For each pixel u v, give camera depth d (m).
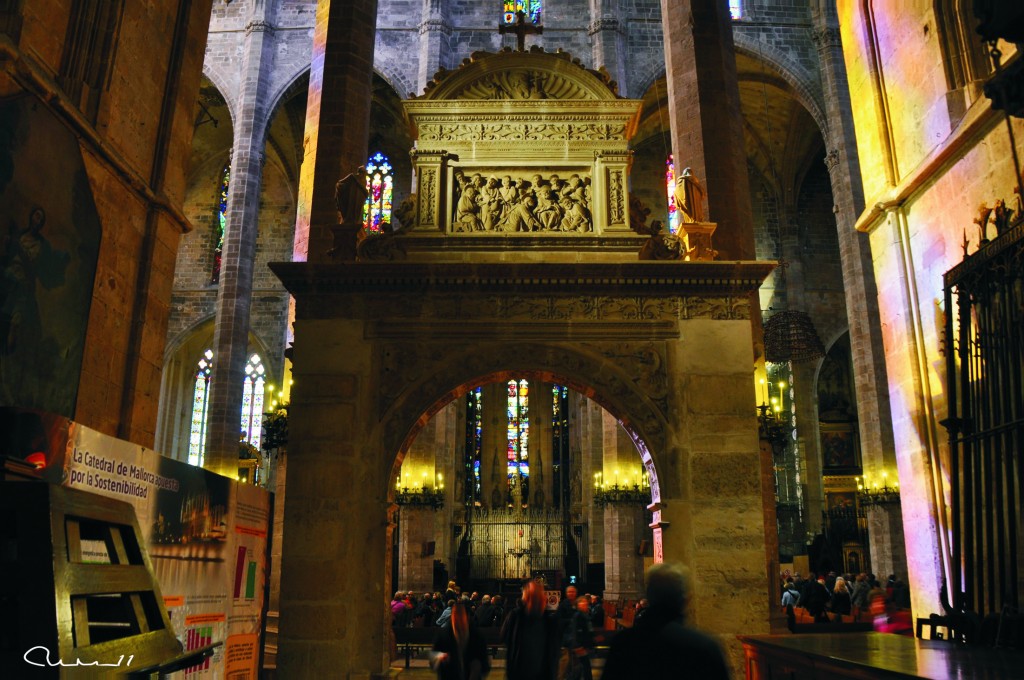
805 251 40.75
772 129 40.91
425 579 30.92
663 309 11.52
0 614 3.03
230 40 37.69
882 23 14.27
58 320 11.34
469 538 39.91
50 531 2.96
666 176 41.41
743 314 11.49
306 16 37.56
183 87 15.55
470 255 12.13
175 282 41.69
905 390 12.93
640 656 4.05
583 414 38.75
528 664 7.80
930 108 12.67
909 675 5.18
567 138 12.73
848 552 36.16
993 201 10.91
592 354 11.35
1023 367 9.51
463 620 7.98
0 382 9.96
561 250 12.19
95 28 12.84
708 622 10.28
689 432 10.99
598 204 12.40
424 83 34.69
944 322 11.27
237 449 32.44
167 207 14.59
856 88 15.01
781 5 37.03
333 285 11.57
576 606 9.84
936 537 12.02
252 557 10.30
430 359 11.39
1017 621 8.27
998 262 10.03
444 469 34.34
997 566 10.57
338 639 10.31
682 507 10.73
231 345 32.94
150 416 14.06
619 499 30.30
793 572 34.00
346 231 12.00
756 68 37.47
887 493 29.09
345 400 11.16
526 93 13.04
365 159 16.64
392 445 11.09
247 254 34.28
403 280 11.51
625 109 12.79
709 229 12.00
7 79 10.18
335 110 16.41
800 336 29.50
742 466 10.87
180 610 8.24
